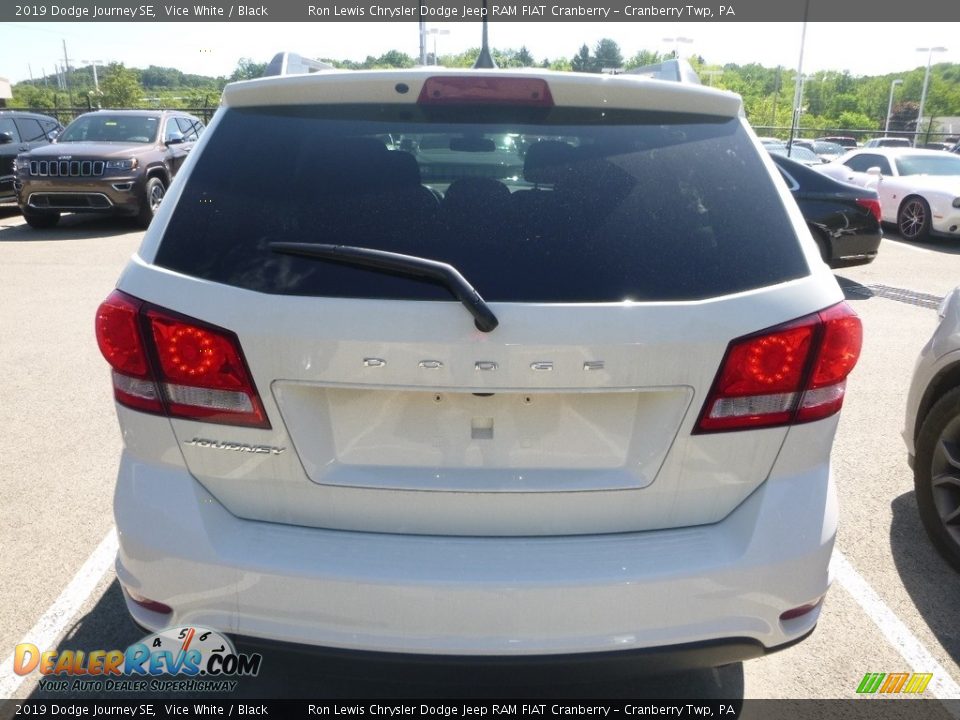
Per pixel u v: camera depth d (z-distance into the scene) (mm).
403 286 1758
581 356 1735
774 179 2023
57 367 5648
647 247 1848
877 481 3975
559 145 2027
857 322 1908
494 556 1826
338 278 1774
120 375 1889
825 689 2500
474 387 1743
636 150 2021
